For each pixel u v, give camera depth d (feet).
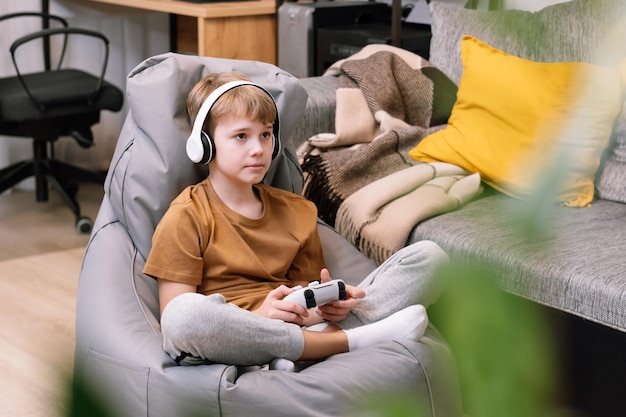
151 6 10.07
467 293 0.70
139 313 4.86
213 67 5.70
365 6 10.36
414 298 4.99
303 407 4.18
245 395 4.16
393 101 7.79
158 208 5.30
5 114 9.30
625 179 6.52
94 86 9.85
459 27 8.06
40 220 10.54
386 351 4.58
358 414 1.26
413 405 0.70
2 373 6.59
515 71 6.72
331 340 4.63
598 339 5.16
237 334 4.25
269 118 5.01
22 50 11.28
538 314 0.70
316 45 9.96
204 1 9.87
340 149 7.59
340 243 5.87
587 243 5.57
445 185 6.60
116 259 5.20
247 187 5.26
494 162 6.65
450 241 6.00
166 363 4.40
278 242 5.29
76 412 0.57
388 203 6.54
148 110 5.34
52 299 8.19
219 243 5.07
